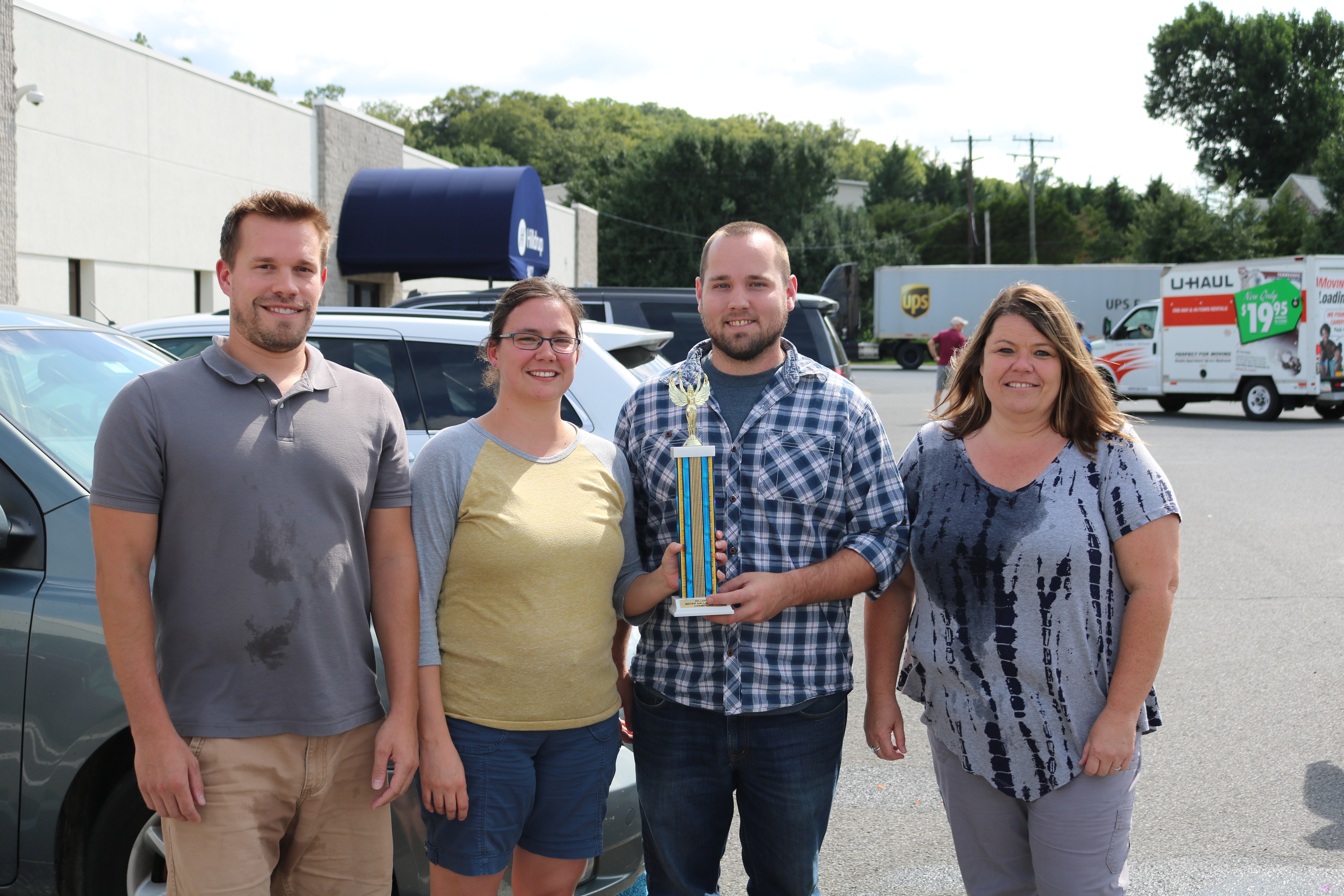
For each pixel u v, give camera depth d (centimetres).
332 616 210
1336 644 567
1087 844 223
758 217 4741
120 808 249
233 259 205
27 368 285
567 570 223
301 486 205
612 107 10719
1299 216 4119
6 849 250
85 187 1163
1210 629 598
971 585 226
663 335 494
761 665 237
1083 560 218
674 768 247
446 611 226
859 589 235
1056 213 6159
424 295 877
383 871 226
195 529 201
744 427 242
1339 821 359
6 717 247
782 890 249
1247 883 318
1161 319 1936
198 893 203
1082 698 221
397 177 1652
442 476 225
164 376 202
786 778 240
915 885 321
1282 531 879
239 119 1420
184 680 203
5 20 1000
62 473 259
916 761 421
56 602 247
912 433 1564
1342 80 5778
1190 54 5925
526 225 1656
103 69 1183
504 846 224
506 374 230
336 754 214
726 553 238
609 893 276
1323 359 1733
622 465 244
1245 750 423
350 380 219
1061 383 224
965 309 3534
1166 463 1287
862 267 4809
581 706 226
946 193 7669
